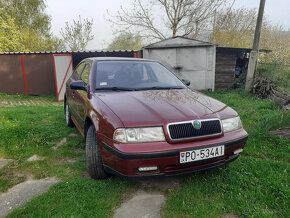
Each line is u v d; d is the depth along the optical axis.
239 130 2.75
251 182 2.67
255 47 8.92
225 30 17.73
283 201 2.32
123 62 3.81
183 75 11.18
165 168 2.30
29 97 10.95
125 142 2.27
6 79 11.69
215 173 2.90
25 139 4.11
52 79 11.45
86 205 2.27
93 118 2.69
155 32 17.48
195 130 2.39
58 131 4.71
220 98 8.50
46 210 2.19
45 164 3.28
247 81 9.19
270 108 6.50
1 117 5.29
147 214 2.22
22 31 30.22
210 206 2.29
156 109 2.54
